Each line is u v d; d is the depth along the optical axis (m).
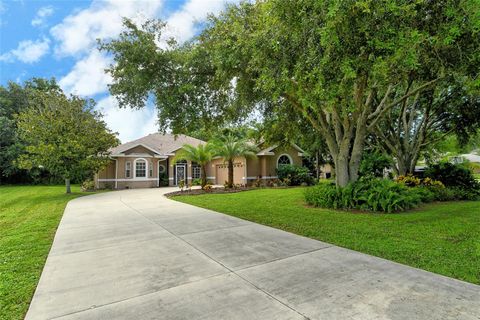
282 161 22.41
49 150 15.30
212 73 8.69
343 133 10.45
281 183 19.91
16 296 3.14
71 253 4.72
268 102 10.36
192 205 10.64
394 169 15.95
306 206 9.83
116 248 4.98
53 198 13.95
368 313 2.63
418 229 6.09
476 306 2.74
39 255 4.65
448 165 13.48
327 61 4.90
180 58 8.28
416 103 13.53
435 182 12.05
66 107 16.72
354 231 6.01
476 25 4.59
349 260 4.16
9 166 26.03
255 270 3.80
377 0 4.40
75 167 16.34
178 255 4.53
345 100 6.64
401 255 4.36
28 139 15.80
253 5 7.19
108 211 9.34
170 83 8.77
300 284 3.31
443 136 14.38
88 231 6.36
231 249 4.82
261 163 21.80
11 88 29.36
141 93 8.95
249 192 15.41
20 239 5.71
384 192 8.55
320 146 16.88
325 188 10.09
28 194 16.58
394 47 4.68
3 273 3.85
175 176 25.05
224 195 14.07
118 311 2.75
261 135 14.84
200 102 9.14
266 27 5.86
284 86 6.23
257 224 6.96
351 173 9.75
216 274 3.68
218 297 3.02
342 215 7.94
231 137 18.12
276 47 5.56
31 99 24.97
